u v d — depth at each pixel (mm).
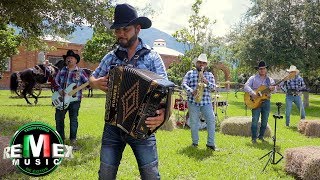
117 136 3283
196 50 20547
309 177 5352
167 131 10344
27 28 11375
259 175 5832
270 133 10039
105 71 3439
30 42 13906
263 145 8594
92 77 3445
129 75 2941
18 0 9375
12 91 17109
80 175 5395
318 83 42125
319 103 26766
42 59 17312
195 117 7820
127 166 6051
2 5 9852
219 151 7668
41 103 17484
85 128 10047
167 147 7852
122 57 3326
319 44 21969
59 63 7863
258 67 8938
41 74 16828
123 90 2963
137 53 3271
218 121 12539
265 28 22922
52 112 13414
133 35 3234
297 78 12258
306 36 21406
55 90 7305
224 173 5922
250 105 8828
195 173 5891
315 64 21859
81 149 7113
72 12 9648
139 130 2912
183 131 10547
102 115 13414
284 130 11438
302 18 22266
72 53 7227
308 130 10469
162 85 2871
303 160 5504
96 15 9367
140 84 2891
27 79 16672
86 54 29281
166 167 6102
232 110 18047
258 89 8828
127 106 2947
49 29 11484
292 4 22562
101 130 9789
